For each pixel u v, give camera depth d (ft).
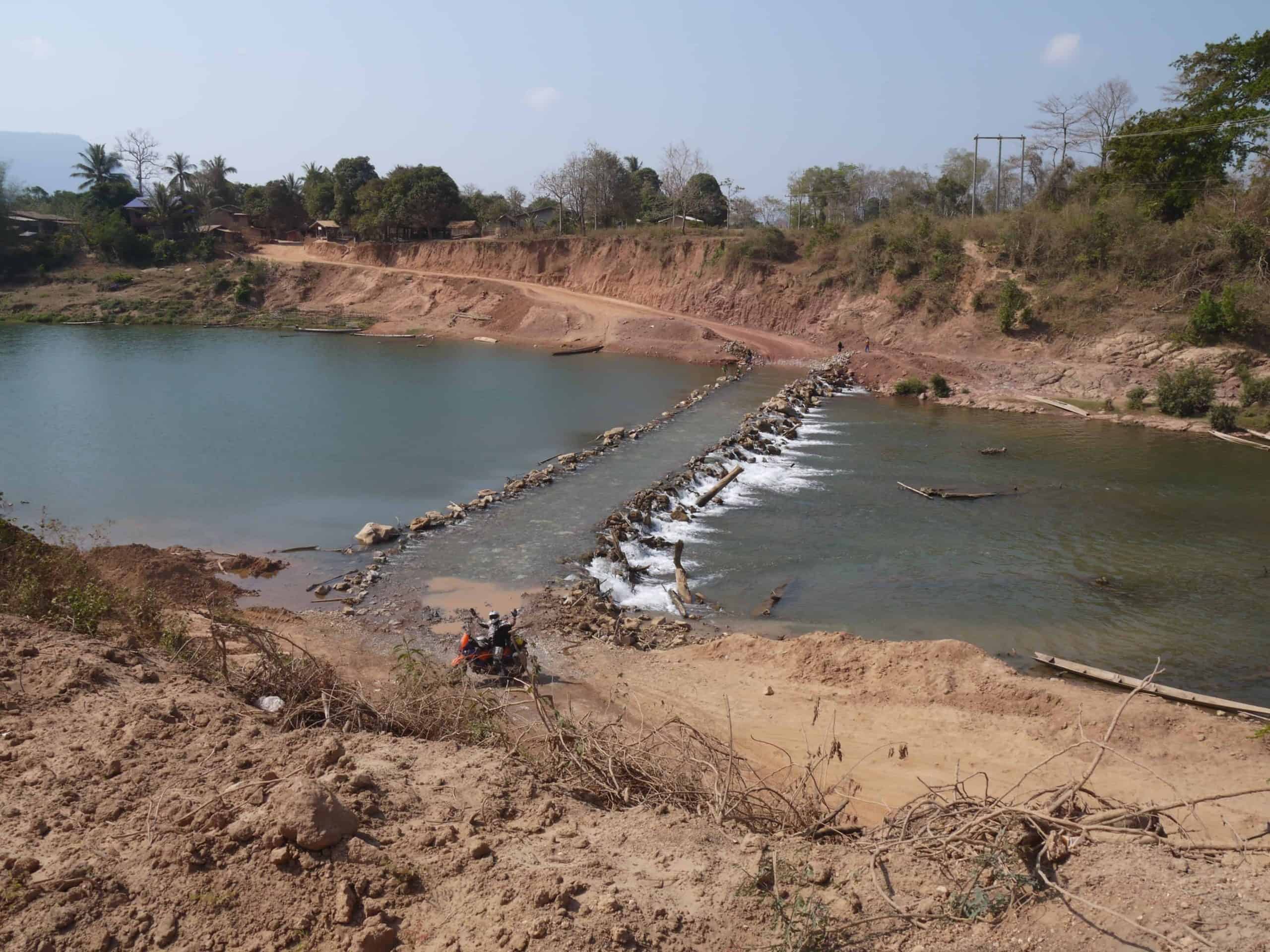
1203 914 17.54
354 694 33.96
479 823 23.52
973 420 139.44
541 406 148.46
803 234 239.50
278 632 55.21
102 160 383.86
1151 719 43.29
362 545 77.10
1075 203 190.70
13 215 364.38
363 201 318.65
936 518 86.38
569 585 66.54
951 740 42.16
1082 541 79.10
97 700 29.43
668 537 80.69
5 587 42.19
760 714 45.21
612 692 47.39
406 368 191.83
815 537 80.38
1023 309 168.96
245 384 168.25
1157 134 173.58
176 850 20.40
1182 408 133.28
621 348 218.18
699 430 128.57
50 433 122.83
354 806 22.86
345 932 18.72
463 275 283.79
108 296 293.02
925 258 198.29
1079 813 22.94
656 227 270.05
